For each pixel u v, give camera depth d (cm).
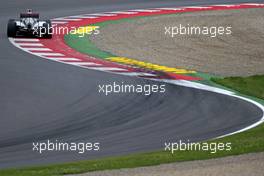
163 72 6844
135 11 10106
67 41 8075
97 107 5422
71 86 6041
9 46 7575
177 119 5144
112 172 3503
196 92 6006
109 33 8600
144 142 4525
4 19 9081
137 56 7562
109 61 7212
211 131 4834
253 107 5600
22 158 4156
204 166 3572
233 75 6975
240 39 8719
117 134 4728
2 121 5022
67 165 3778
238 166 3553
